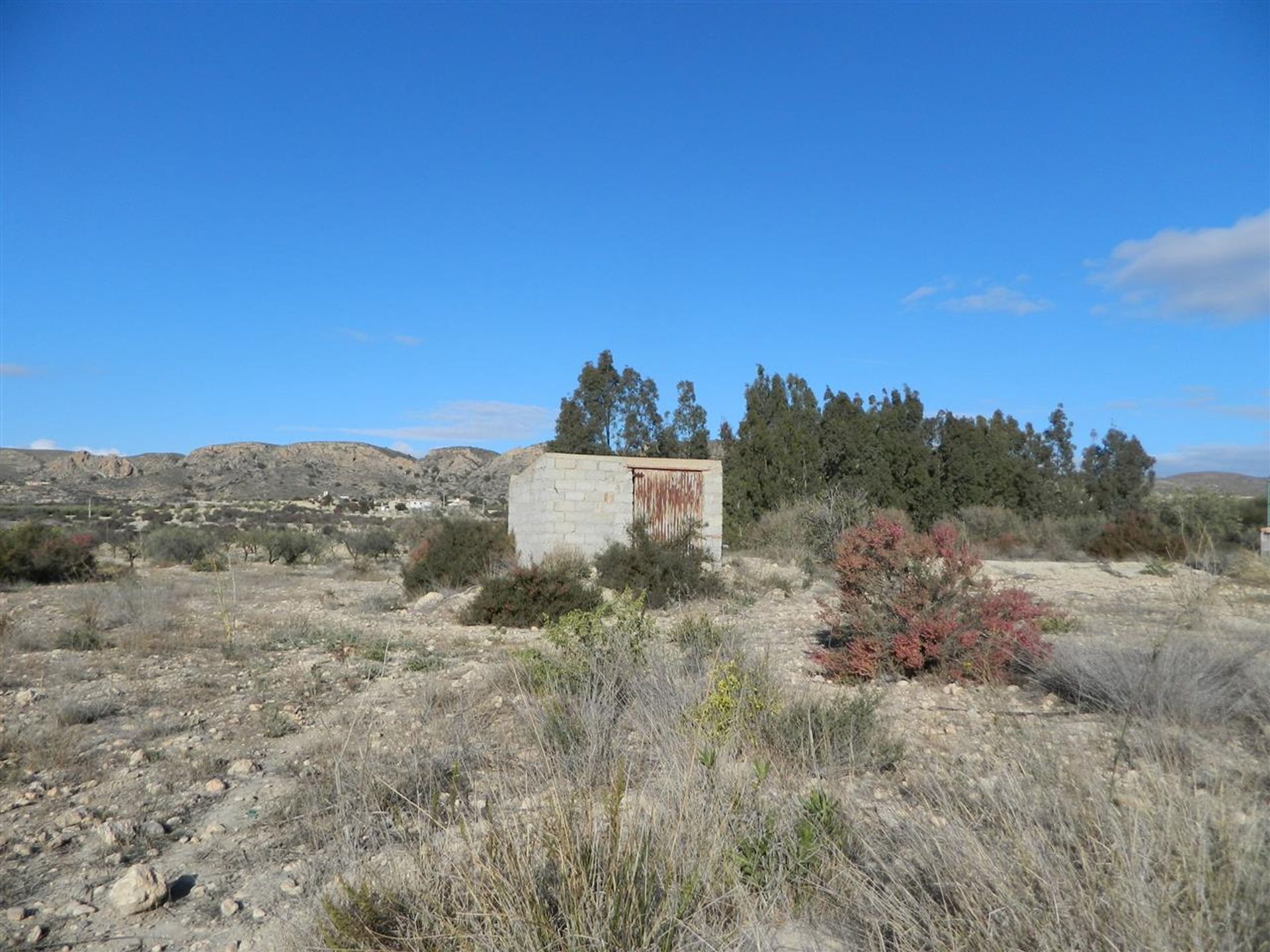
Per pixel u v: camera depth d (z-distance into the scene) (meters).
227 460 132.38
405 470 137.50
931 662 8.91
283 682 9.80
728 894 3.57
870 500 35.06
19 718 8.26
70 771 6.64
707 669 6.79
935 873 3.59
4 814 5.73
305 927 3.90
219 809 5.82
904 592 9.16
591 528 23.09
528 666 8.01
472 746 6.16
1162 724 5.11
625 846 3.76
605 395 42.44
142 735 7.57
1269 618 8.52
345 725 7.55
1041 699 7.98
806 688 7.76
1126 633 9.62
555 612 15.08
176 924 4.23
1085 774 3.81
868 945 3.37
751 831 4.04
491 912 3.36
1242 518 27.53
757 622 14.05
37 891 4.62
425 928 3.44
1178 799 3.49
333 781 5.87
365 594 21.83
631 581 17.92
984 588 9.25
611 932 3.33
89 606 15.85
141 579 23.19
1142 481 50.19
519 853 3.64
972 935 3.17
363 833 4.82
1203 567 9.41
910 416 46.38
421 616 16.38
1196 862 3.08
